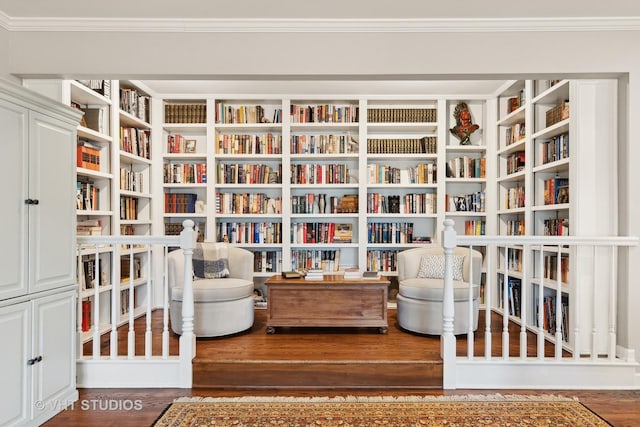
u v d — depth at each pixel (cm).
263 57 281
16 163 214
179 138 479
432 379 281
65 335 251
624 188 282
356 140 480
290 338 342
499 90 448
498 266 465
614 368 277
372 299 357
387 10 264
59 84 317
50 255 238
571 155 313
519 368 280
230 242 472
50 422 233
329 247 485
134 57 278
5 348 207
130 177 430
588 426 227
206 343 327
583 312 308
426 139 471
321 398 262
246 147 473
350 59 280
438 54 279
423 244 466
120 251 390
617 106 292
